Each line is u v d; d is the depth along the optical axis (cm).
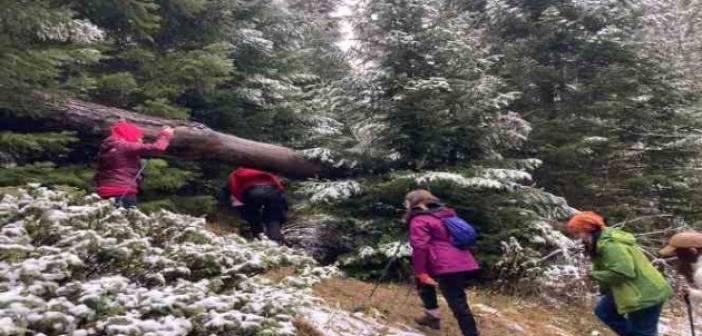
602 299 517
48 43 630
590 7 965
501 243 722
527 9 1027
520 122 765
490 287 740
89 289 285
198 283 344
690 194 991
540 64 1007
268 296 349
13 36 559
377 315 532
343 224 738
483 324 597
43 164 575
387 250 673
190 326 287
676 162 1017
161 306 295
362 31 775
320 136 942
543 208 795
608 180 961
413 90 684
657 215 931
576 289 759
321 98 804
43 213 347
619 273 461
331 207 754
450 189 721
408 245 673
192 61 739
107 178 543
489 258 728
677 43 1309
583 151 885
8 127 632
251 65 953
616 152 982
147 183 685
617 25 980
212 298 318
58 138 580
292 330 320
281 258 428
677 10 1355
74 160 716
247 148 768
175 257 364
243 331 305
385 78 725
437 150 738
